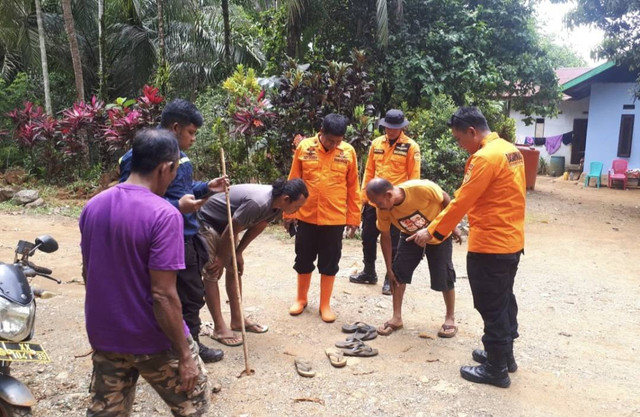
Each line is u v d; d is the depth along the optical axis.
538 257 7.54
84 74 14.89
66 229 8.05
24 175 11.45
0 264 2.71
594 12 12.48
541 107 14.70
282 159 8.78
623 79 16.44
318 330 4.51
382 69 11.53
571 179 18.48
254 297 5.33
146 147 2.20
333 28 12.13
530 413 3.30
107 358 2.21
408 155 5.47
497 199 3.42
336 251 4.64
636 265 7.20
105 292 2.13
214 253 3.95
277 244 7.55
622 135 16.59
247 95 8.73
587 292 5.91
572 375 3.83
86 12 14.28
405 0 11.58
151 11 15.30
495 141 3.51
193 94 15.52
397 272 4.35
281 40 12.01
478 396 3.48
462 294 5.62
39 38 13.07
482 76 11.44
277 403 3.35
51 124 11.51
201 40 14.89
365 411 3.28
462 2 12.09
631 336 4.64
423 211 4.14
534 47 12.98
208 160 9.39
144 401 3.32
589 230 9.70
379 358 4.00
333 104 8.62
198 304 3.49
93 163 12.15
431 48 11.66
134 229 2.09
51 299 5.02
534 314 5.15
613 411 3.35
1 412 2.56
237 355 3.98
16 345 2.51
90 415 2.27
